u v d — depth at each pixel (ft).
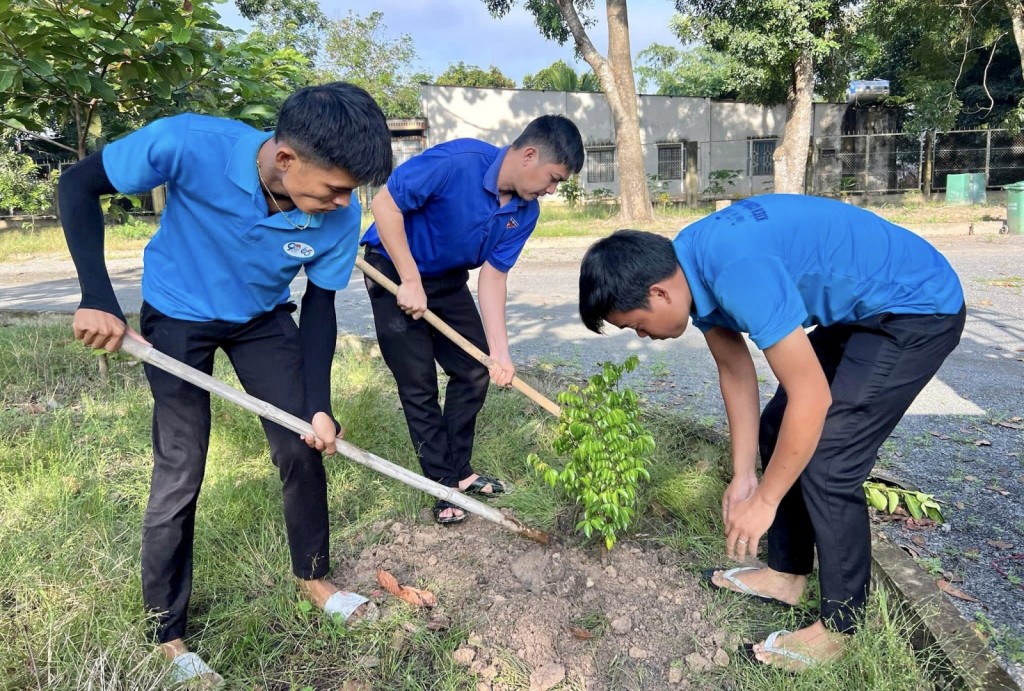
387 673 7.36
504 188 9.32
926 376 6.87
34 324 20.97
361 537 9.77
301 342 7.66
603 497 8.77
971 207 55.62
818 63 59.47
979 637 7.00
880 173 75.05
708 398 15.10
